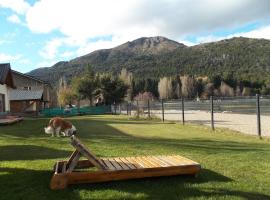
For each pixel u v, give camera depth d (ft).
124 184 20.68
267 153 30.91
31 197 19.03
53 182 20.07
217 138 45.85
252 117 88.38
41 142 39.58
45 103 213.46
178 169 21.61
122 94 214.90
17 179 22.12
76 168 24.34
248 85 342.64
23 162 27.30
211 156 29.73
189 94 352.08
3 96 110.11
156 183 20.86
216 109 121.90
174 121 80.84
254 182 21.21
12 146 36.65
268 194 19.01
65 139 41.98
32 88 198.59
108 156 30.17
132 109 146.20
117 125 71.10
